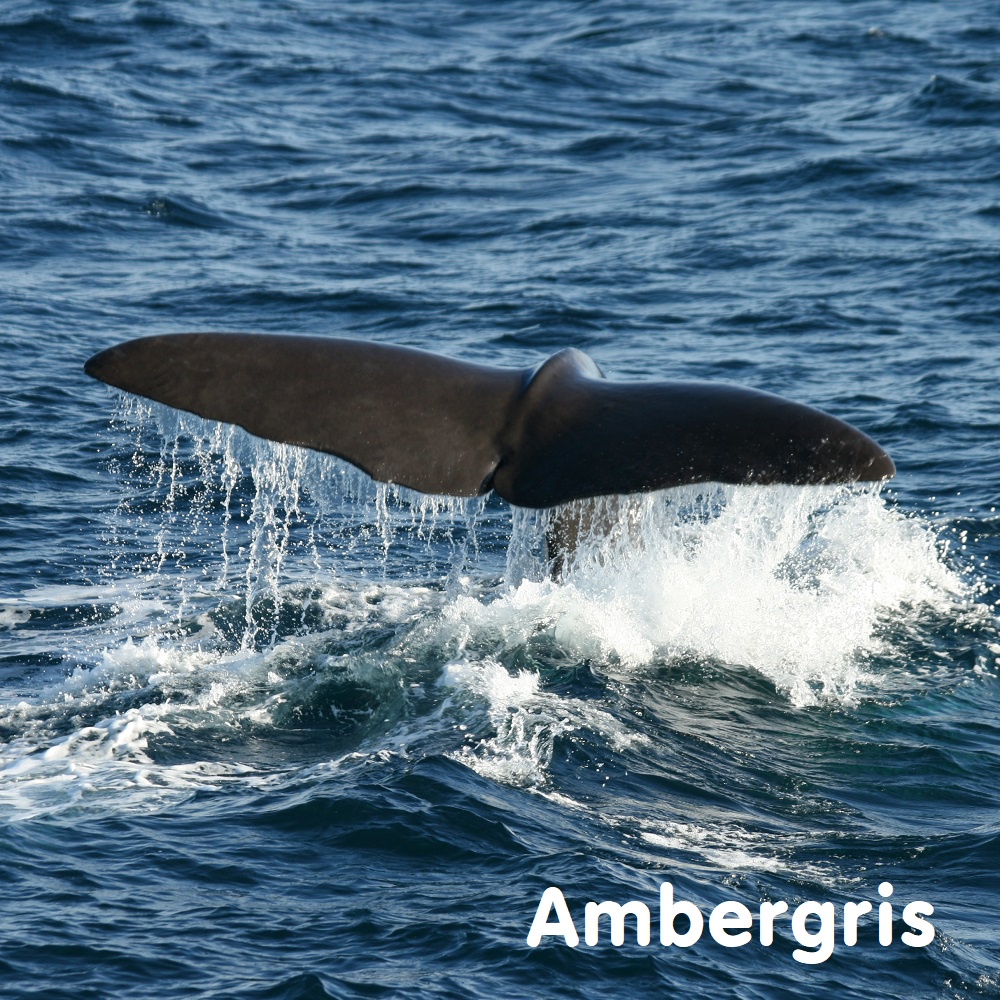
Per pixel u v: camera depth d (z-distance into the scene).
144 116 143.88
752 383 79.38
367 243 109.75
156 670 42.47
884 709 40.84
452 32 195.75
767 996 27.25
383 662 41.66
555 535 37.28
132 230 109.88
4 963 27.17
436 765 35.47
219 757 36.66
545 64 173.00
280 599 48.66
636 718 38.91
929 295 95.88
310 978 26.91
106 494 63.34
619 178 128.38
